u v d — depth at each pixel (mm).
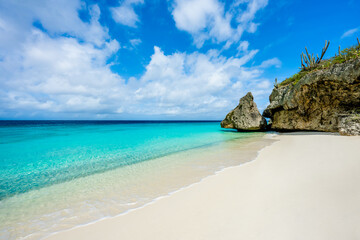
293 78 20062
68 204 4402
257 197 3734
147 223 3156
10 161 9258
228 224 2855
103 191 5102
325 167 5207
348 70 11930
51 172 7422
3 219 3797
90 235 2973
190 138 17656
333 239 2215
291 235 2398
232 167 6418
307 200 3328
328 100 14422
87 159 9531
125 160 9133
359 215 2641
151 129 30688
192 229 2822
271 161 6832
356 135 10547
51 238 3000
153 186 5133
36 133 23656
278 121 20375
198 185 4859
